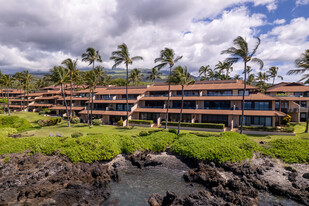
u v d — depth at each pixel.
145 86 58.53
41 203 17.41
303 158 25.28
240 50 31.02
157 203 17.52
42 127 47.25
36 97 86.94
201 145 27.81
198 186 21.33
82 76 74.69
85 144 28.89
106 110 55.62
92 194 19.27
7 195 18.84
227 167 24.48
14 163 25.38
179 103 49.81
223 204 16.89
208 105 46.69
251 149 27.52
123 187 21.16
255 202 17.67
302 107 45.19
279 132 34.72
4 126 44.31
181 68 36.28
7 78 73.06
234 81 49.19
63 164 25.36
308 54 32.66
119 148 30.31
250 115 39.03
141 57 45.00
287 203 17.94
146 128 44.38
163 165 26.95
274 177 22.19
